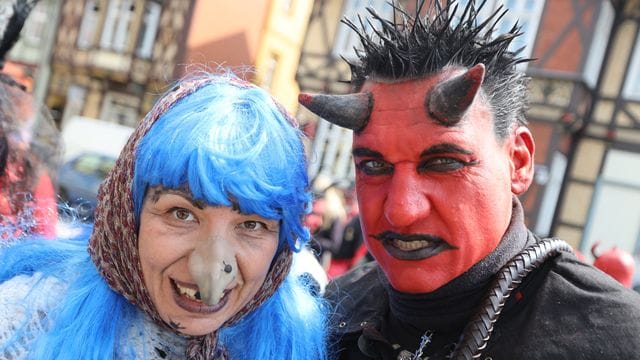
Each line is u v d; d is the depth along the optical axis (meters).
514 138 0.98
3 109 1.69
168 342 0.96
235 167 0.83
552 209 7.75
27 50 10.41
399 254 0.94
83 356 0.89
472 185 0.90
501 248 0.95
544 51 7.36
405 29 0.95
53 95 10.59
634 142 7.53
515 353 0.90
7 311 0.89
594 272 0.96
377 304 1.16
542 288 0.95
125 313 0.96
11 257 0.98
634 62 7.52
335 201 3.07
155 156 0.84
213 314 0.89
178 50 9.46
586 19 7.19
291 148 0.91
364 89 0.96
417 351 0.99
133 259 0.90
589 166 7.72
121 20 10.16
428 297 0.97
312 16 7.73
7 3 1.89
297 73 7.69
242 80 0.96
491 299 0.92
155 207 0.86
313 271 1.29
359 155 0.95
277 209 0.90
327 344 1.16
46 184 1.75
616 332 0.87
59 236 1.09
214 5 6.89
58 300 0.93
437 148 0.89
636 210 7.49
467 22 0.95
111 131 6.46
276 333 1.09
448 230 0.91
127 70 9.98
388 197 0.92
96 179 5.68
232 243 0.88
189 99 0.88
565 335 0.89
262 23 6.94
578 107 7.36
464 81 0.85
